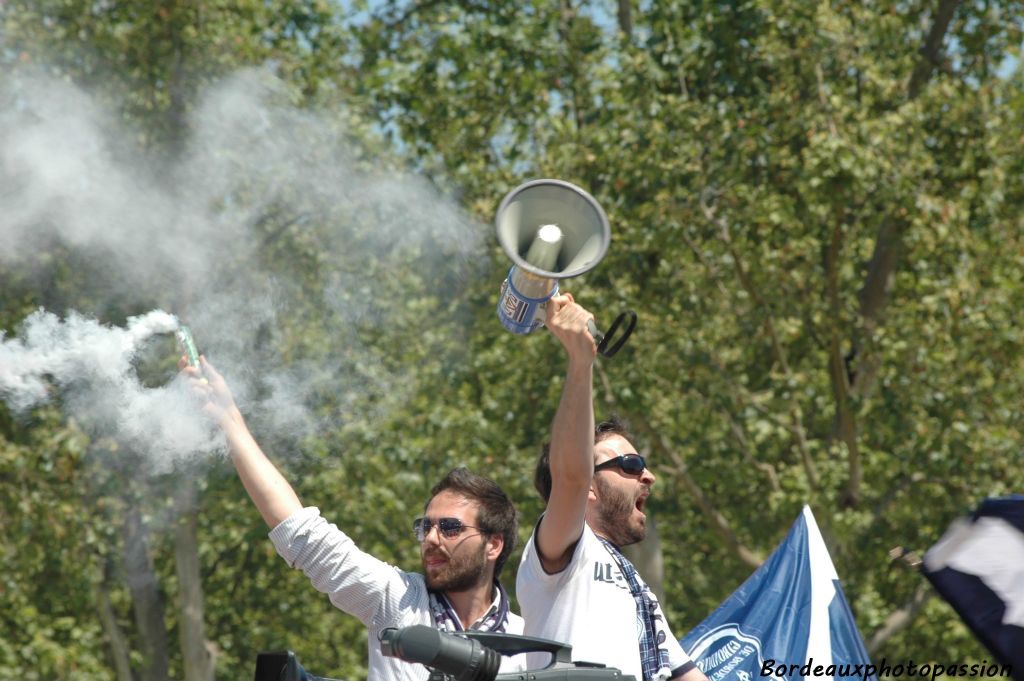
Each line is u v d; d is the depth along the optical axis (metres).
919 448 25.56
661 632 5.80
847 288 27.70
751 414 26.31
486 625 6.16
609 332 5.35
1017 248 26.30
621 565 5.84
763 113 25.81
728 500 30.05
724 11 26.30
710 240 26.16
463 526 6.11
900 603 29.91
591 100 27.47
